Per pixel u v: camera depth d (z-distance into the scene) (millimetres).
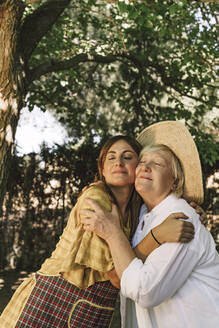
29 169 8570
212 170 8742
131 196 2102
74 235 1883
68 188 8656
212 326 1719
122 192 2043
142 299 1663
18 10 4445
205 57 6762
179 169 1979
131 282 1668
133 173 1986
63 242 1961
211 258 1803
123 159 1985
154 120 10141
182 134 2020
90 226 1785
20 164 8547
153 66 7652
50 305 1854
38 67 5543
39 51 7734
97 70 11227
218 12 6660
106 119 12039
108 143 2049
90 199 1850
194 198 2004
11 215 8508
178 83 7996
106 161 2027
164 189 1938
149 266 1690
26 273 8055
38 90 8055
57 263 1918
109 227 1777
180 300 1752
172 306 1762
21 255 8484
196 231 1790
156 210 1926
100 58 6461
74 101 11555
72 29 7828
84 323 1858
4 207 8484
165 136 2082
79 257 1787
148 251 1776
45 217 8586
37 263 8523
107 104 12078
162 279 1669
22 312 1868
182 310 1745
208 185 8766
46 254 8547
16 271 8242
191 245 1734
